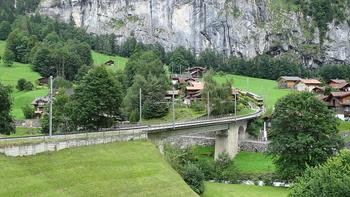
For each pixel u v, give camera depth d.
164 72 194.25
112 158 69.12
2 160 57.69
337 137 94.00
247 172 105.38
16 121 149.50
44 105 150.75
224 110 158.12
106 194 58.44
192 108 159.75
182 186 66.50
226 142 126.25
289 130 96.12
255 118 149.25
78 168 62.78
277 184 96.25
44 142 63.72
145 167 69.56
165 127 95.31
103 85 96.25
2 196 50.94
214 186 91.62
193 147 133.62
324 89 194.12
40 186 55.69
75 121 96.81
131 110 149.38
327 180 52.06
